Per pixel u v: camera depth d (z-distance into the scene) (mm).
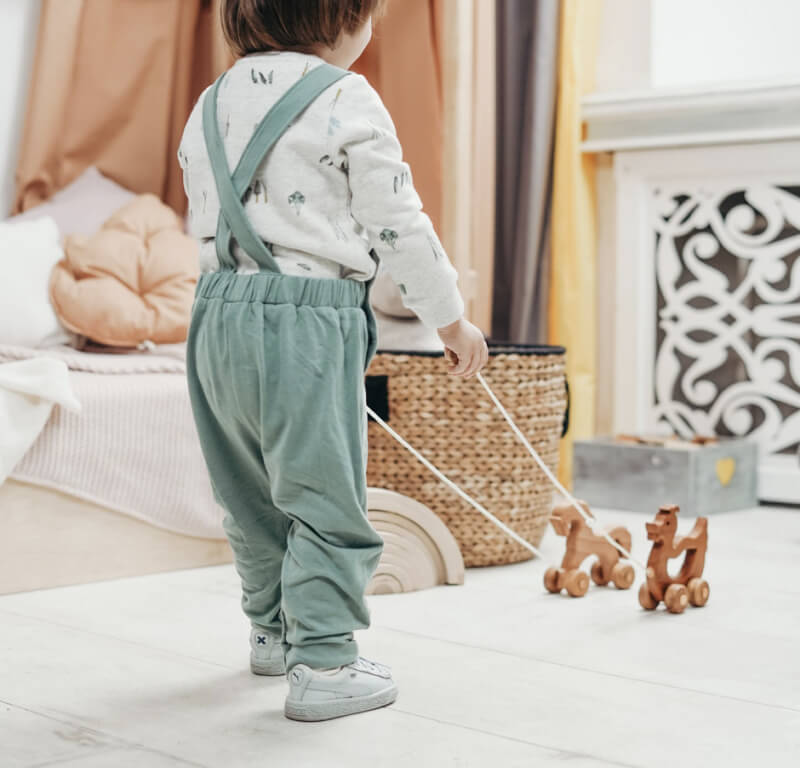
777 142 2357
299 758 920
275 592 1149
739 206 2434
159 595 1541
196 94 2438
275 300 1018
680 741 969
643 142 2469
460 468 1709
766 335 2414
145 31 2312
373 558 1060
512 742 962
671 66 2578
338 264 1054
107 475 1625
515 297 2561
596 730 997
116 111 2309
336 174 1035
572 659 1231
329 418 1013
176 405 1697
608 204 2604
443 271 1047
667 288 2523
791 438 2400
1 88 2236
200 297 1080
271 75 1052
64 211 2191
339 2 1056
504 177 2604
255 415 1029
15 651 1250
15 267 1945
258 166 1031
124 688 1119
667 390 2539
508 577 1678
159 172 2352
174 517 1699
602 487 2344
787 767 910
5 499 1540
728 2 2602
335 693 1025
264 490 1131
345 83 1042
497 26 2588
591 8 2539
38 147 2230
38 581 1572
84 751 935
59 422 1575
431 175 2299
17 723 1006
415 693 1104
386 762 911
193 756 924
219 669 1190
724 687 1131
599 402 2643
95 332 1959
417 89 2297
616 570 1592
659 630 1362
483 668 1194
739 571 1714
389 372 1723
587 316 2529
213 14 2387
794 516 2260
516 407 1725
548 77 2486
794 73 2383
